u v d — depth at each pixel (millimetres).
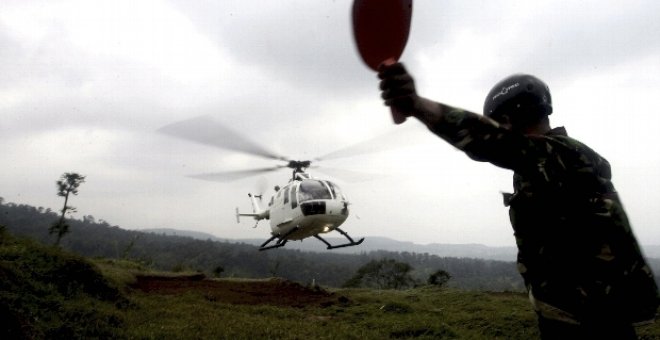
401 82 1279
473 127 1394
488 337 8453
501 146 1446
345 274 111188
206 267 106312
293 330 8000
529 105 1771
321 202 12195
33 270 8250
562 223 1606
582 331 1593
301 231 12828
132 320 7703
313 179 12898
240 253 118625
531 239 1703
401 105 1315
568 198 1584
